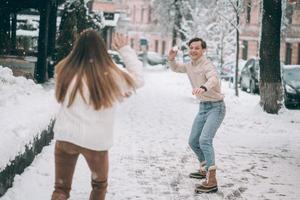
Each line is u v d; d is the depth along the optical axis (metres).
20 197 5.75
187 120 13.83
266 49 15.59
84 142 4.27
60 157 4.42
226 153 9.51
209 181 6.71
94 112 4.30
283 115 15.34
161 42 75.62
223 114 6.88
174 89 25.34
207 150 6.74
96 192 4.53
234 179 7.52
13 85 10.48
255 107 15.89
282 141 11.05
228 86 29.25
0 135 6.11
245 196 6.62
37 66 19.72
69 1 21.64
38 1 19.56
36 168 6.94
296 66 22.66
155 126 12.47
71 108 4.31
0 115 7.67
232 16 24.12
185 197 6.46
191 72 6.79
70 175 4.50
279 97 15.59
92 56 4.34
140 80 4.44
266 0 15.47
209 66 6.63
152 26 78.06
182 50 40.03
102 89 4.27
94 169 4.46
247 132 12.33
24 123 7.21
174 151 9.39
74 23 21.47
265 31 15.60
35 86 11.34
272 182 7.42
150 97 20.22
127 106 16.48
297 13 46.53
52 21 22.20
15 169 6.22
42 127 7.92
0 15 20.52
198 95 6.87
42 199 5.82
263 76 15.65
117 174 7.41
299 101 20.56
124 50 4.52
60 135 4.31
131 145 9.76
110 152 8.95
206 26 33.06
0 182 5.51
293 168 8.38
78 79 4.29
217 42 29.12
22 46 23.89
